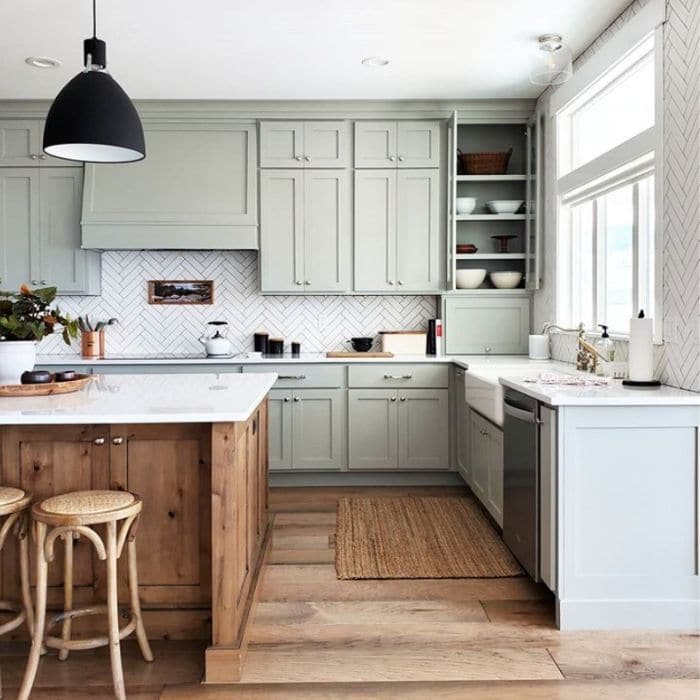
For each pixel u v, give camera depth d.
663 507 2.63
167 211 4.86
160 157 4.87
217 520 2.26
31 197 4.88
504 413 3.31
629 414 2.61
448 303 5.02
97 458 2.44
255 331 5.31
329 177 4.91
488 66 4.18
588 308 4.28
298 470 4.79
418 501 4.43
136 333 5.29
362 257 4.95
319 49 3.91
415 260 4.96
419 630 2.63
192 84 4.49
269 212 4.93
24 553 2.30
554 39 3.77
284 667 2.35
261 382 3.21
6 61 4.06
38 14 3.44
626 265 3.70
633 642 2.54
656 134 3.13
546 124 4.62
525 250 5.03
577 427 2.61
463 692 2.19
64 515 2.04
